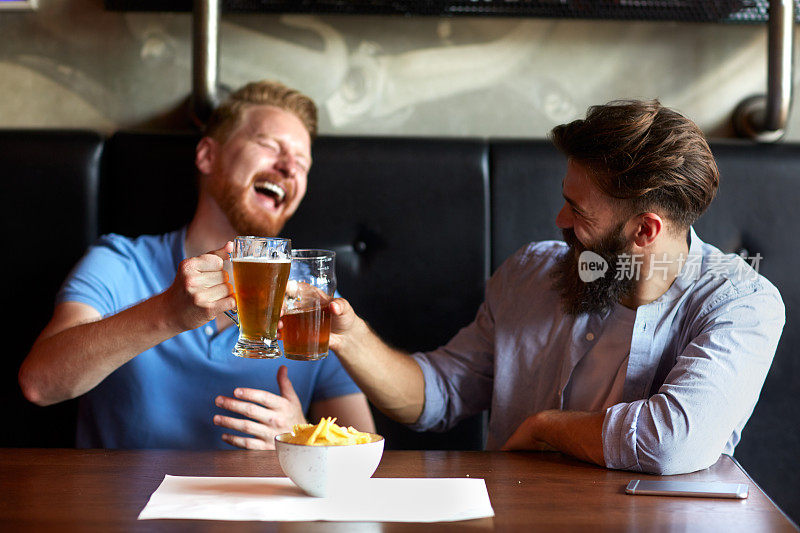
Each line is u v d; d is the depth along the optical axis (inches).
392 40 75.6
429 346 69.4
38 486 35.9
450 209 69.3
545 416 45.4
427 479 37.9
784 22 69.1
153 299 47.7
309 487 34.4
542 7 72.6
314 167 69.1
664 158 46.3
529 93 76.3
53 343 51.1
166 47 74.6
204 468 39.6
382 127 76.2
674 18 73.0
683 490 36.3
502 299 58.0
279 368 58.1
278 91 68.2
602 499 35.4
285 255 38.2
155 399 59.7
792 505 67.5
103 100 74.7
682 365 44.1
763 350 45.6
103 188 69.0
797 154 69.2
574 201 49.1
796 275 68.2
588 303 50.6
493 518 32.3
